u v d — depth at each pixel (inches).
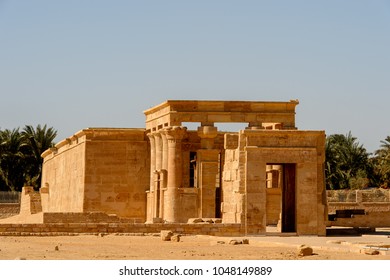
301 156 3366.1
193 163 4601.4
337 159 7022.6
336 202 5211.6
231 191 3457.2
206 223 3430.1
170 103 4227.4
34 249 2583.7
